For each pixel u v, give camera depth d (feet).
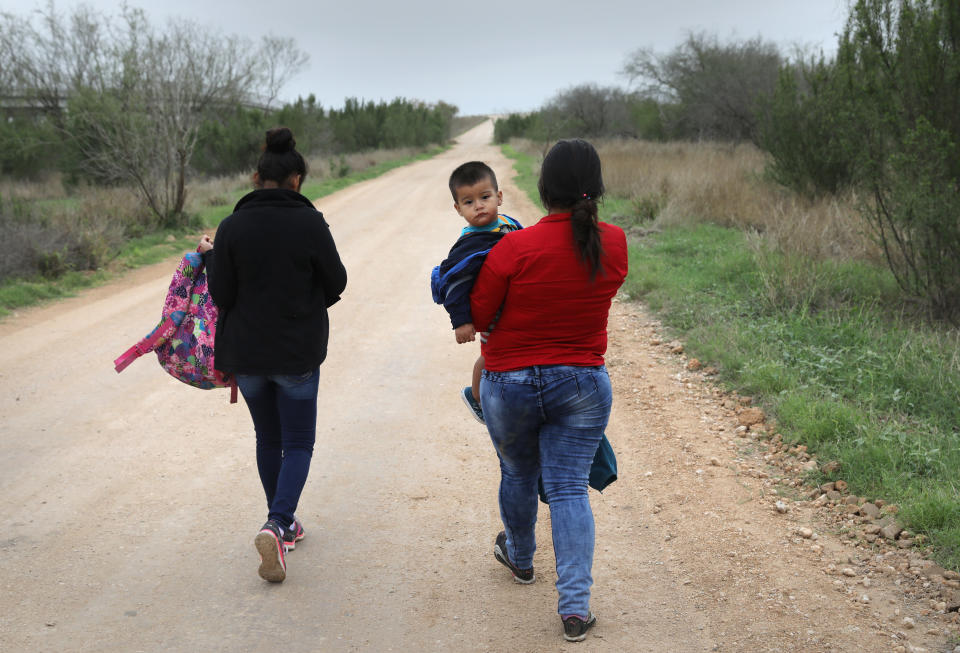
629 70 127.03
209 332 10.23
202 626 9.11
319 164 104.88
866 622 8.81
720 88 103.50
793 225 29.66
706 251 33.88
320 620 9.23
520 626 9.06
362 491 13.08
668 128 124.36
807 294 23.66
